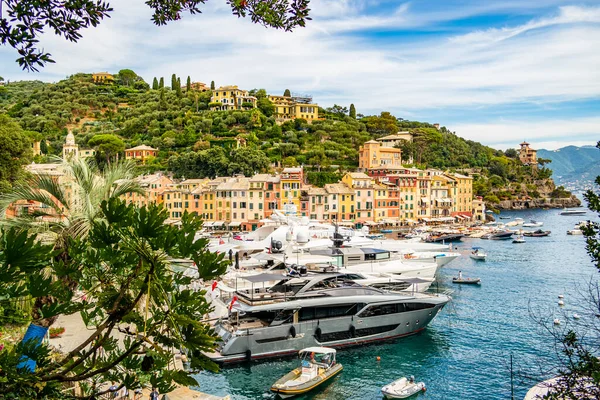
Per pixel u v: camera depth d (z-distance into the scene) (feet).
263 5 34.65
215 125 605.31
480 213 540.11
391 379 119.34
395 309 147.43
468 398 108.99
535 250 335.06
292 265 158.92
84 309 30.71
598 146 52.06
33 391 26.45
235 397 109.19
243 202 402.93
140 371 36.35
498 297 199.11
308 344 134.62
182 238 29.71
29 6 28.78
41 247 24.67
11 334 60.95
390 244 240.94
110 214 28.94
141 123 635.25
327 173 481.46
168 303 29.84
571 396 46.78
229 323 133.39
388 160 560.20
